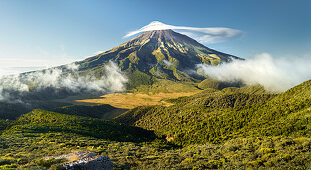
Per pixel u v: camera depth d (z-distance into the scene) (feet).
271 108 204.33
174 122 313.53
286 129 124.47
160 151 142.92
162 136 278.46
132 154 113.09
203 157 90.22
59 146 129.29
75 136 191.01
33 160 69.26
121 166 78.43
